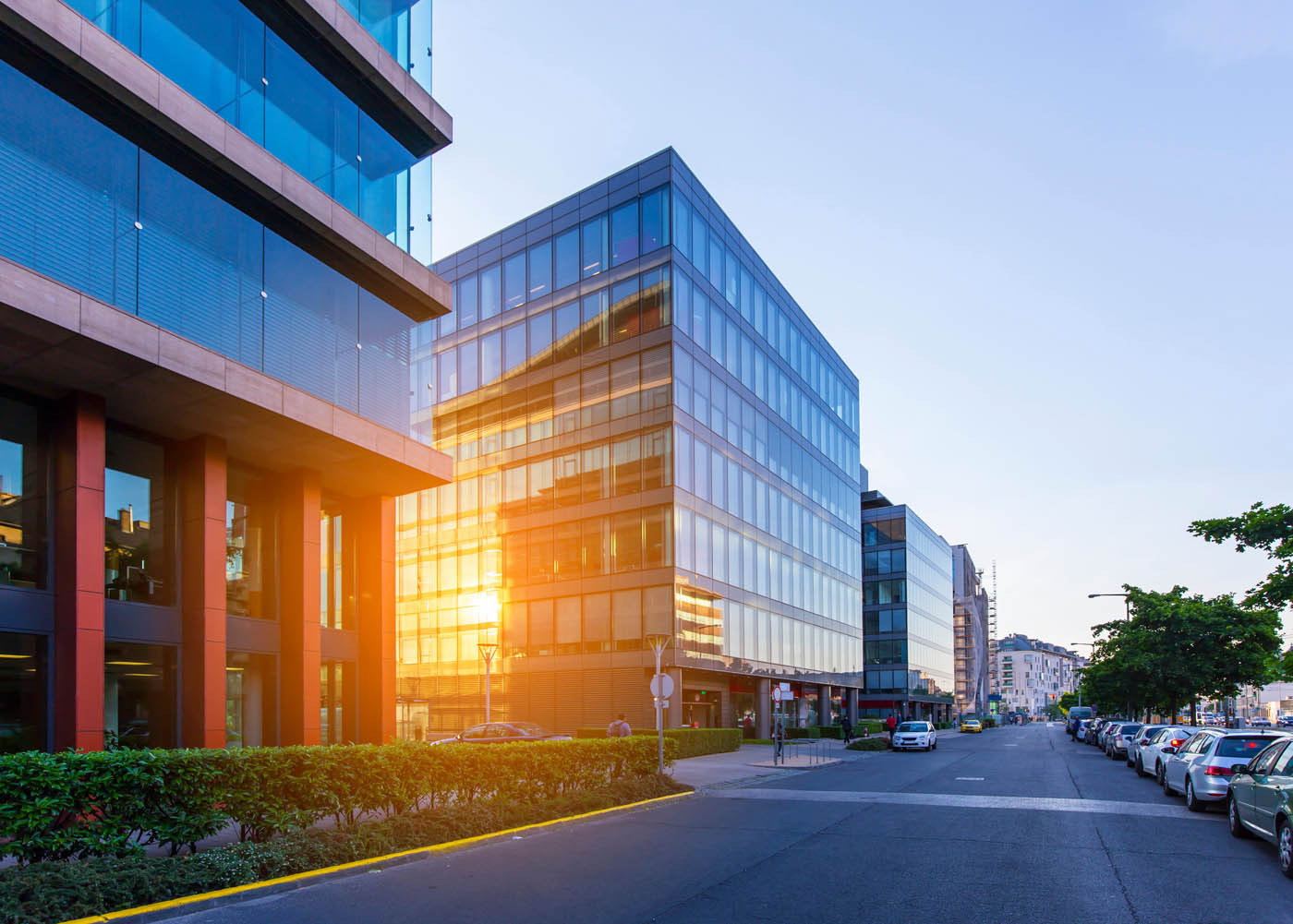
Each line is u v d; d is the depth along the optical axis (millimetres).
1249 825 13086
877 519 84000
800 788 22781
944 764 32719
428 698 46156
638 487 39719
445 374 48938
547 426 43844
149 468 18422
